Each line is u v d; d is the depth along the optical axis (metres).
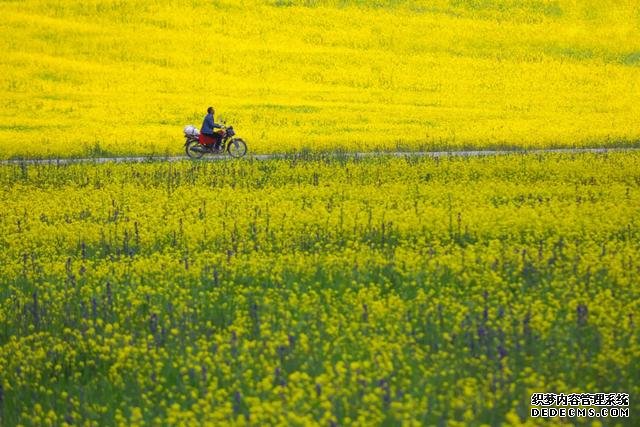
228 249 61.84
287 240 64.56
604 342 39.28
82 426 34.53
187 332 43.16
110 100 184.12
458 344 40.06
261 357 38.31
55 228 70.81
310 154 117.50
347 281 53.62
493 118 174.38
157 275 54.94
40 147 129.62
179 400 36.31
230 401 34.97
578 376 36.72
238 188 93.19
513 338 40.09
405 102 192.75
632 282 50.72
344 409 33.38
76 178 101.06
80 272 56.34
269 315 45.09
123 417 35.16
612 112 184.50
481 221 69.25
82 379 39.97
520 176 100.38
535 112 183.00
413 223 67.62
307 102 189.38
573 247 58.84
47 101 181.00
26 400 37.91
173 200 84.81
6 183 99.25
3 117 164.88
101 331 45.50
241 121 165.12
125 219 77.19
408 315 44.81
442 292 50.12
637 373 36.75
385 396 32.97
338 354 40.00
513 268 54.31
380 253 59.56
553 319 42.91
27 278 56.78
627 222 68.50
